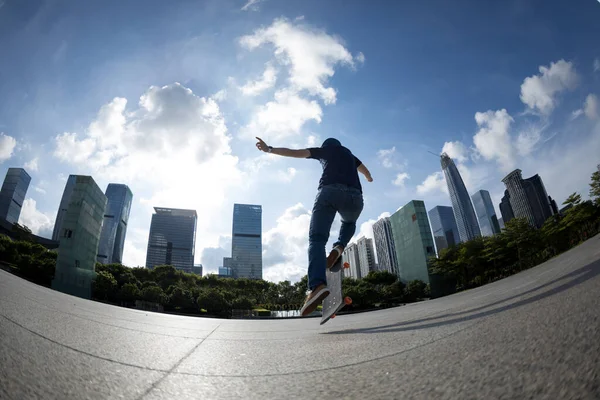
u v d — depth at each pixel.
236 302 57.25
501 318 1.41
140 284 57.47
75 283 33.75
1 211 156.50
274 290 79.81
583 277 2.03
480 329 1.26
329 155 2.98
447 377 0.73
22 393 0.63
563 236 42.81
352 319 5.13
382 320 3.55
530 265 45.03
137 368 1.00
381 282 66.50
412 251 62.28
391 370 0.89
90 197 36.19
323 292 2.42
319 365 1.11
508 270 48.41
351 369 0.98
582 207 37.72
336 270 3.03
